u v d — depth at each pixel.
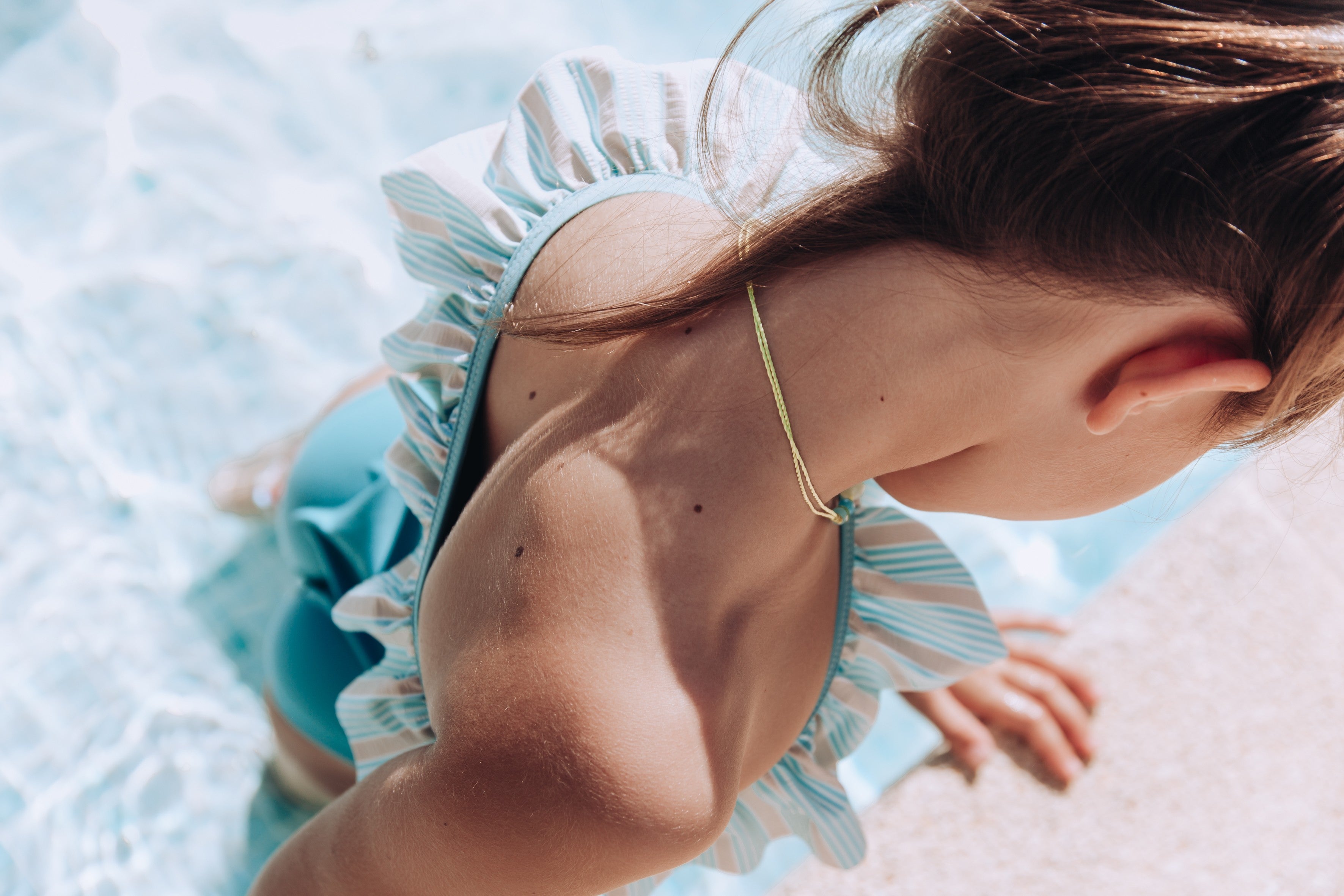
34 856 1.79
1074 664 1.83
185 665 2.00
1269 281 0.57
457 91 2.56
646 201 0.79
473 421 0.84
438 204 0.91
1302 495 2.03
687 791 0.65
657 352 0.69
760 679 0.75
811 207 0.66
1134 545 2.19
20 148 2.26
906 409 0.66
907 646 1.06
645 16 2.68
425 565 0.88
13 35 2.31
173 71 2.39
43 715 1.89
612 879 0.68
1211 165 0.53
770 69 0.81
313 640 1.42
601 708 0.64
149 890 1.80
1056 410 0.67
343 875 0.79
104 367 2.17
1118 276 0.57
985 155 0.57
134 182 2.30
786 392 0.66
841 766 1.88
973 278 0.60
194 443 2.19
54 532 2.03
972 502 0.79
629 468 0.67
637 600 0.65
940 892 1.65
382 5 2.54
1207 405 0.68
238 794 1.90
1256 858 1.68
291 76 2.46
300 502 1.38
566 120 0.89
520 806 0.65
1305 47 0.53
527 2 2.62
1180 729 1.79
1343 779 1.75
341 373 2.32
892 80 0.67
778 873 1.81
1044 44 0.55
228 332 2.27
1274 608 1.91
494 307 0.82
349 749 1.47
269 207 2.38
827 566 0.84
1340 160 0.52
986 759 1.74
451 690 0.69
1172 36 0.54
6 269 2.17
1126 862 1.68
